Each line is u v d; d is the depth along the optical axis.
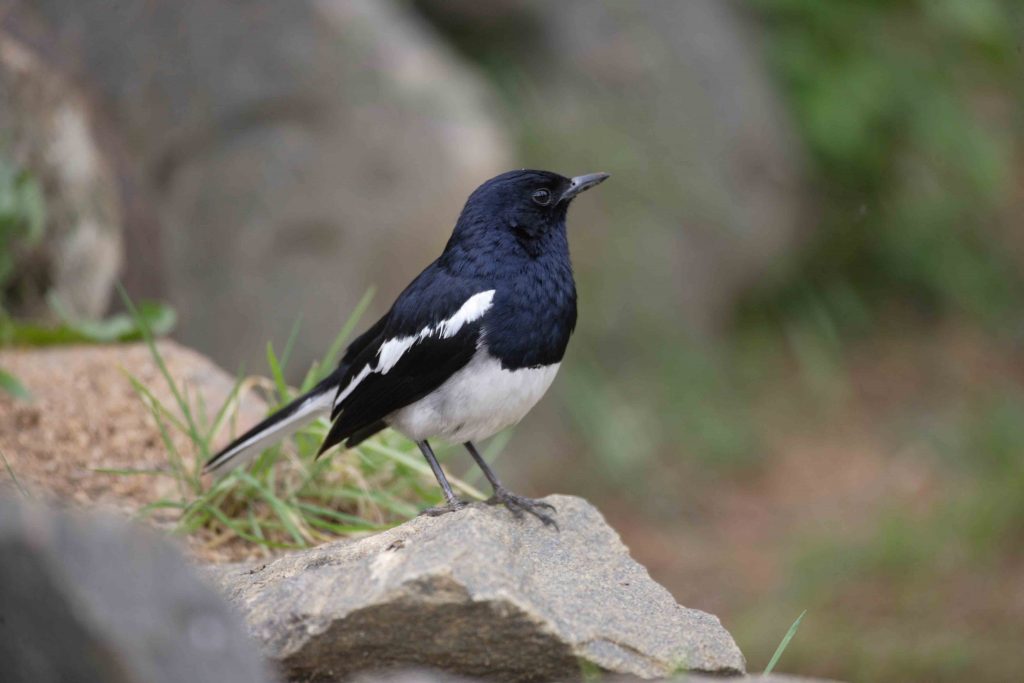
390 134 13.41
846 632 11.82
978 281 19.34
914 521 13.81
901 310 19.38
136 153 12.58
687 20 17.92
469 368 6.66
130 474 7.59
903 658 11.23
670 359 16.80
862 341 18.84
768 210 18.14
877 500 14.93
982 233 19.89
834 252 19.17
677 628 5.42
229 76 13.02
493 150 14.09
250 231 12.99
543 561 5.82
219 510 7.54
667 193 17.36
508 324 6.65
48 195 10.40
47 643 3.82
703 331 17.62
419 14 17.39
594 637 5.16
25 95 10.40
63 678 3.83
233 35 13.04
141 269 11.51
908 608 12.24
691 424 16.33
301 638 4.96
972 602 12.27
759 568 13.63
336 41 13.38
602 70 17.59
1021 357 18.44
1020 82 20.52
